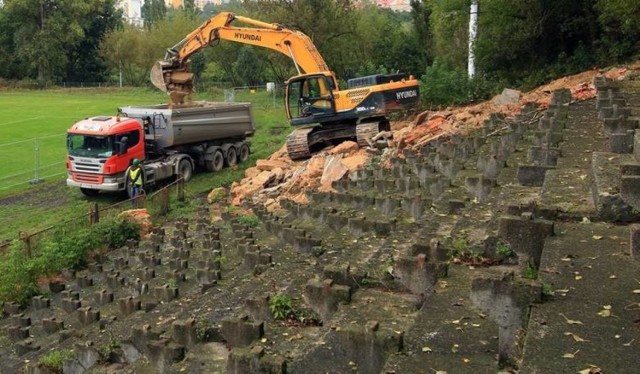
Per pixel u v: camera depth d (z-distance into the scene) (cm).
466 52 3300
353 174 1631
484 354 500
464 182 1142
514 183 975
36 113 4938
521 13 2653
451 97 2742
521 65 2848
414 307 639
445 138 1806
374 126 2156
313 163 1955
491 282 529
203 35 2539
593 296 525
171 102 2616
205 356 716
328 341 579
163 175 2341
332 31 4750
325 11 4675
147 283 1194
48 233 1577
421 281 673
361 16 5106
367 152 2006
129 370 770
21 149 3244
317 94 2266
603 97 1548
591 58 2584
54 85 7875
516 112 1872
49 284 1377
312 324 700
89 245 1523
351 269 748
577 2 2572
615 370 415
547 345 451
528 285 522
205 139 2606
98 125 2177
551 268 584
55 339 1053
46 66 7875
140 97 6381
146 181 2248
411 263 677
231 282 1041
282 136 3475
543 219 691
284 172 2069
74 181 2205
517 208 741
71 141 2194
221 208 1909
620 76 2023
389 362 504
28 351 1036
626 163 746
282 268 998
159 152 2439
